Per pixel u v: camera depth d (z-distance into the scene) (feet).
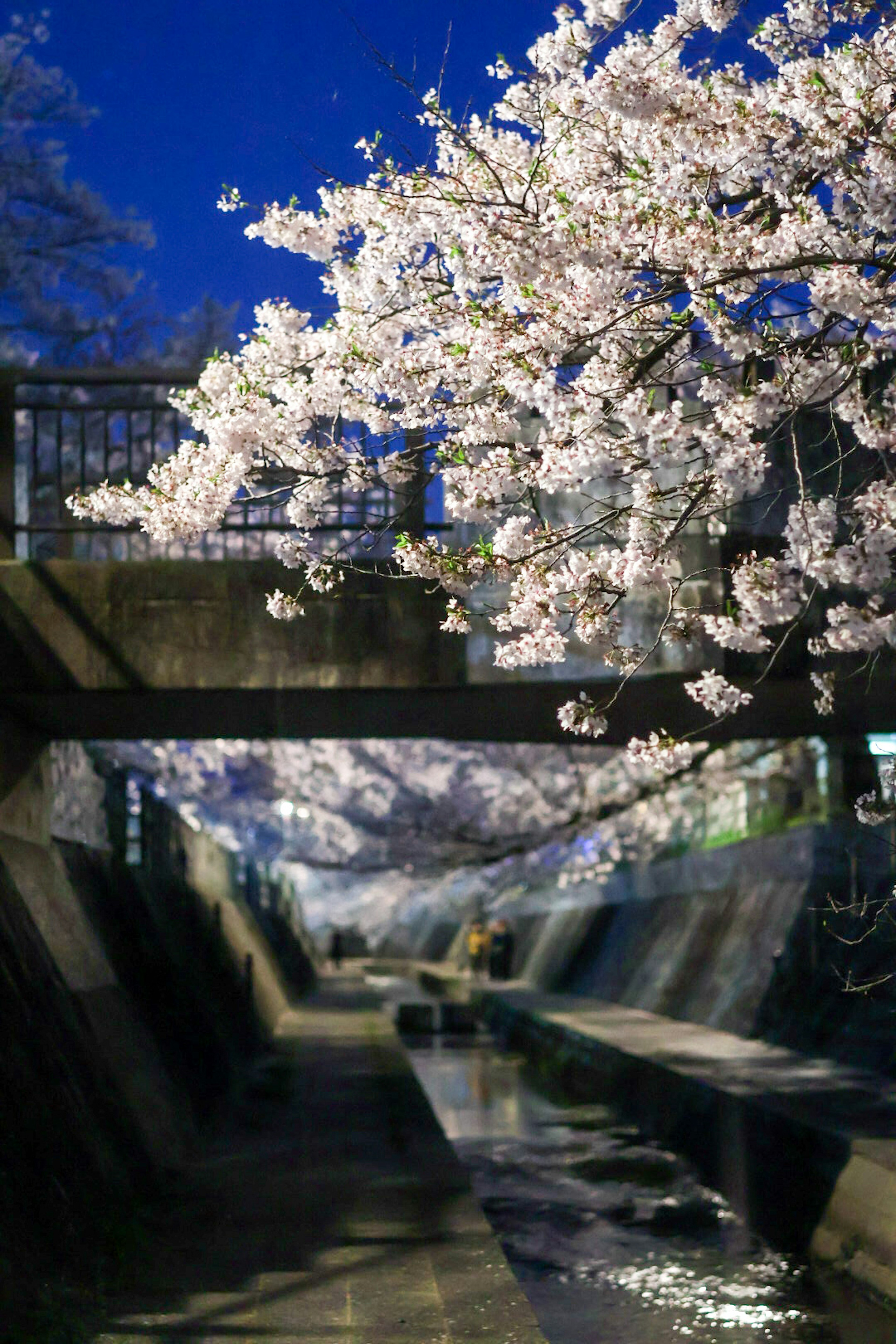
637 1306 39.19
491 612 39.42
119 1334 24.27
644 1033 87.56
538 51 25.80
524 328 23.91
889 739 70.28
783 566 21.63
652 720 43.06
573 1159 63.41
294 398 27.12
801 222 21.91
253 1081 66.23
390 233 26.66
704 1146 58.85
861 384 26.40
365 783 95.96
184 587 40.04
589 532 24.09
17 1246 25.73
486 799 95.76
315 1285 28.19
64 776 57.72
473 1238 32.53
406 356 26.43
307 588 39.86
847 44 23.06
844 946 71.20
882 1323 36.83
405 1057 78.64
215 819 122.31
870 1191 40.70
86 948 48.49
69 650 39.93
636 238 23.45
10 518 40.55
